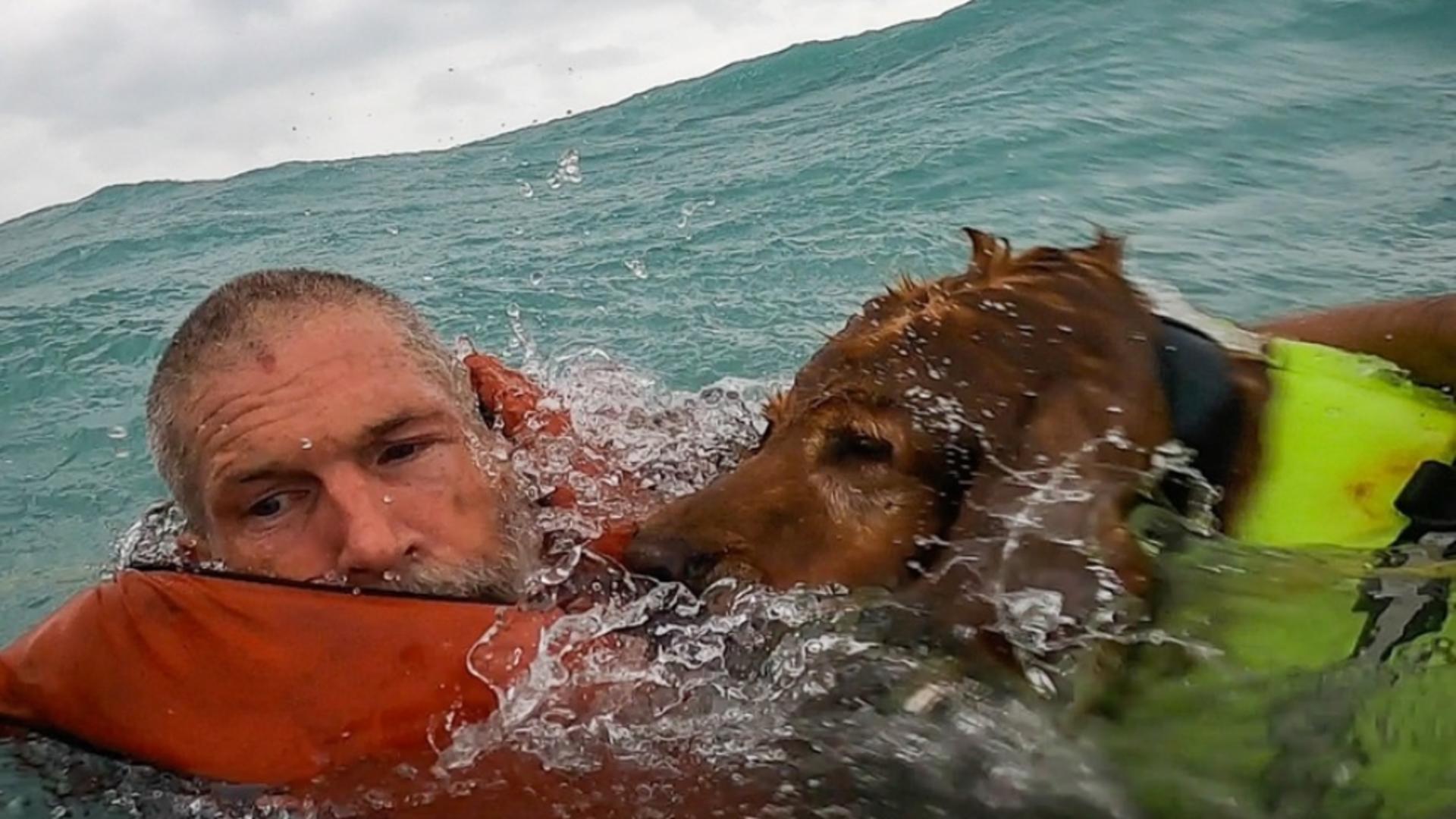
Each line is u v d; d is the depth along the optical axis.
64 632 0.55
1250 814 0.46
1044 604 0.51
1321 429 0.56
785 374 1.07
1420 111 1.57
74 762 0.54
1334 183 1.38
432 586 0.56
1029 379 0.54
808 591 0.55
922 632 0.53
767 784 0.50
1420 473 0.55
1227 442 0.55
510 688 0.53
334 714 0.52
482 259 1.56
